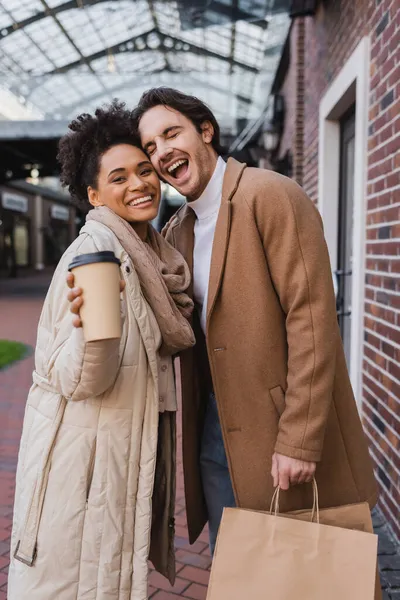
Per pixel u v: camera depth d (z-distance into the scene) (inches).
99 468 54.4
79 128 62.2
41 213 1239.5
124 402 55.3
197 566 98.6
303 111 239.1
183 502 123.6
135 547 56.4
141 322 56.2
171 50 463.2
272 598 52.2
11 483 132.6
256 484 61.9
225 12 269.3
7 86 454.9
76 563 54.5
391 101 106.7
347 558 51.5
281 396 61.1
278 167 339.0
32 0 348.8
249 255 59.7
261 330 60.2
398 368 102.3
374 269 118.5
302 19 235.1
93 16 383.6
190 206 68.5
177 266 64.2
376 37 116.8
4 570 96.5
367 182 123.8
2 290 724.0
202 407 75.3
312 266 57.4
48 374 53.9
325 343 56.7
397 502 102.3
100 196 62.6
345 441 64.4
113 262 47.1
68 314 53.4
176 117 62.8
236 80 453.4
